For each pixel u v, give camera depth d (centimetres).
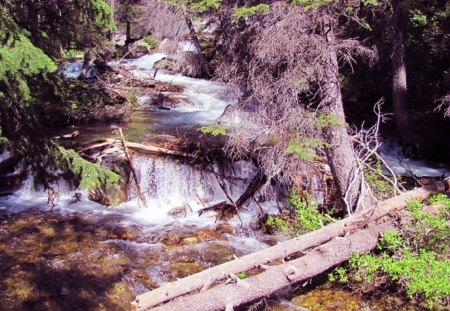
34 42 900
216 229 973
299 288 737
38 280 772
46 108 1309
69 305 715
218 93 1898
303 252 752
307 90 805
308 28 769
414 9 1378
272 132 805
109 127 1453
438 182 916
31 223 974
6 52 721
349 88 1498
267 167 834
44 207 1059
